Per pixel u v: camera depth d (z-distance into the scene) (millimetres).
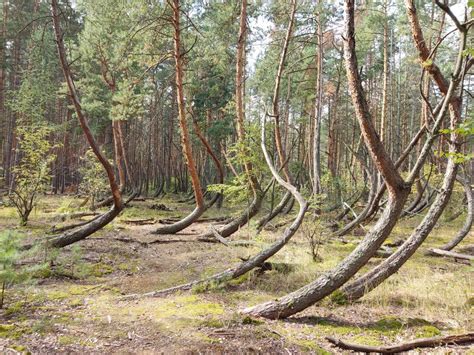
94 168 14953
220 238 9055
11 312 4625
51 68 21719
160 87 23125
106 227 11789
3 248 4711
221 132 20094
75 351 3680
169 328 4355
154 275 6992
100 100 20484
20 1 22047
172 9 10891
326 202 13148
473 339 4125
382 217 5016
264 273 6945
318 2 13867
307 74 19844
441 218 14375
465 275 6922
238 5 13461
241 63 12141
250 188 11305
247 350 3811
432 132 5074
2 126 22516
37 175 11508
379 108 25547
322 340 4219
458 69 4977
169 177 28562
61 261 7211
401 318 4855
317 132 13289
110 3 15180
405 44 22031
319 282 4906
